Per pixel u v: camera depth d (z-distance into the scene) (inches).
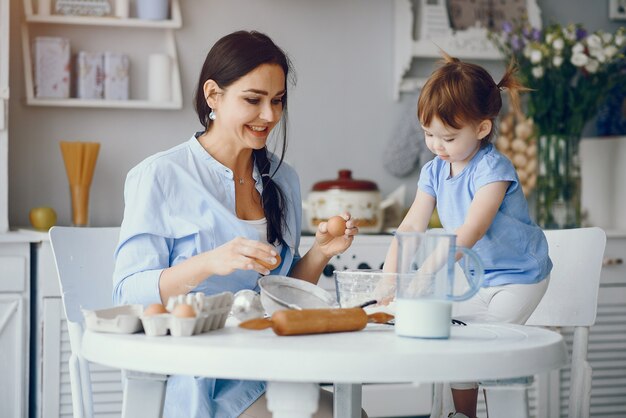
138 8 139.3
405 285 58.2
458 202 88.4
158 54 141.3
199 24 145.9
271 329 60.8
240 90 77.1
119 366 53.4
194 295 58.9
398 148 152.7
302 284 71.2
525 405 59.2
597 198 156.9
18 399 120.1
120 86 138.3
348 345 53.6
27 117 139.1
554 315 89.1
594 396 141.3
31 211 131.4
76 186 133.4
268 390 53.9
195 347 51.6
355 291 68.8
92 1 137.8
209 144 82.5
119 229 80.1
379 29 153.9
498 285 89.4
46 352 120.3
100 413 122.4
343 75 152.6
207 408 72.7
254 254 65.4
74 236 77.8
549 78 144.2
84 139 141.7
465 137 83.3
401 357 50.4
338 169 152.7
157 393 57.8
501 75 157.4
